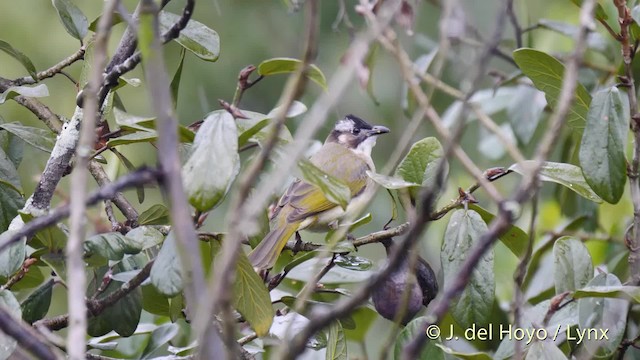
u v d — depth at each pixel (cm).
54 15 1174
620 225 907
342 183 544
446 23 537
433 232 970
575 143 823
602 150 641
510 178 1072
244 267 568
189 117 1160
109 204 745
